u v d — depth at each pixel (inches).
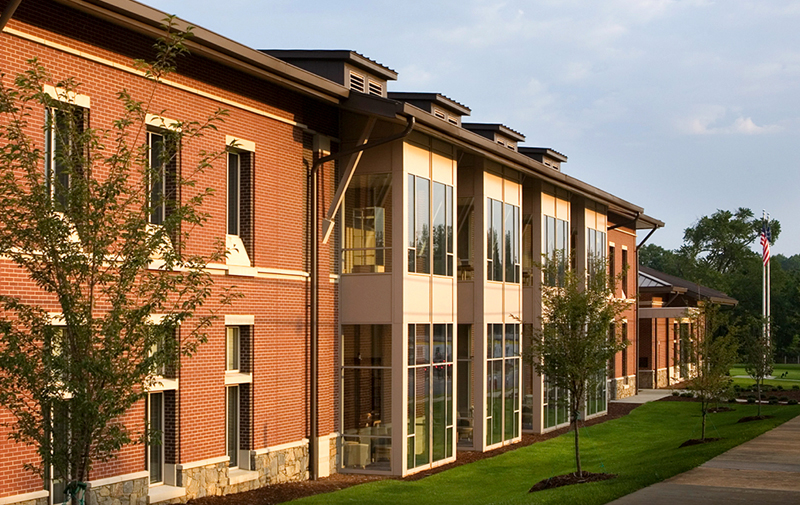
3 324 384.8
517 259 1131.9
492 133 1250.0
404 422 830.5
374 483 780.0
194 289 433.7
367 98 802.2
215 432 683.4
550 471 861.8
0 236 390.9
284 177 773.9
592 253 1315.2
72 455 393.7
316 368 812.0
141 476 609.0
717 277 4185.5
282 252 770.2
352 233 858.8
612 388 1688.0
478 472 859.4
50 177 402.0
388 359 837.2
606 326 804.0
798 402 1553.9
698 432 1133.7
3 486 506.0
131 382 397.7
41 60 538.9
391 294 838.5
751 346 1476.4
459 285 1039.6
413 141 861.2
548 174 1146.0
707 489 607.2
